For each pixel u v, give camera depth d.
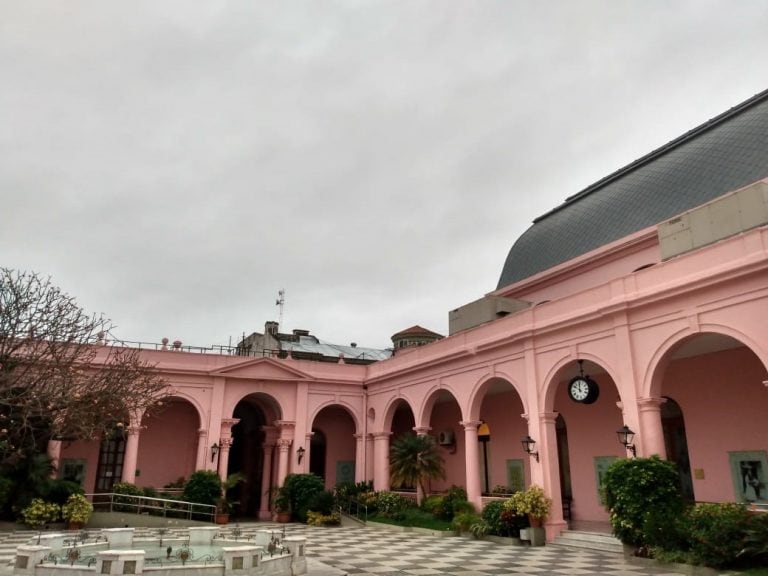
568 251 21.91
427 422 22.42
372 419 26.22
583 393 15.90
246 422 28.73
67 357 17.02
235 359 25.06
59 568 8.55
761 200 13.02
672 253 14.90
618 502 12.84
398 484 20.97
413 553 13.83
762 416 14.30
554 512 15.89
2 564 11.05
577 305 16.19
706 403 15.67
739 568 10.30
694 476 15.67
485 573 11.05
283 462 24.88
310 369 26.38
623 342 14.58
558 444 20.47
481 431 24.00
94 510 20.47
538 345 17.31
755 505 12.23
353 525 21.25
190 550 10.24
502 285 24.83
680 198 18.23
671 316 13.59
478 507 18.69
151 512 21.03
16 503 18.16
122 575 8.07
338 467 28.33
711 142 18.66
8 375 14.14
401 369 23.86
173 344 25.14
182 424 25.62
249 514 26.94
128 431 21.92
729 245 12.58
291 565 10.09
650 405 13.81
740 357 15.01
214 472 22.45
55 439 17.11
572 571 11.21
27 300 15.36
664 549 11.69
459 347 20.77
